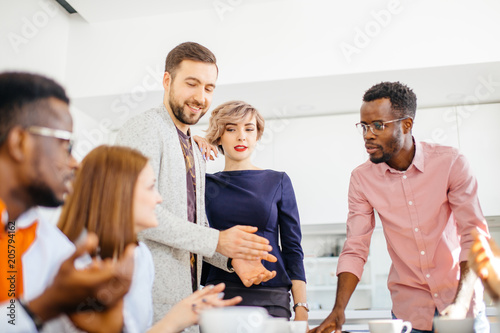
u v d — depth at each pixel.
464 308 1.04
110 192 0.71
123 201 0.71
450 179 1.29
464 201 1.25
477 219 1.21
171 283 1.08
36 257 0.59
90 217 0.69
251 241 1.03
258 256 1.04
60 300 0.49
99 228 0.69
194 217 1.26
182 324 0.72
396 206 1.33
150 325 0.84
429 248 1.29
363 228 1.38
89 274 0.50
